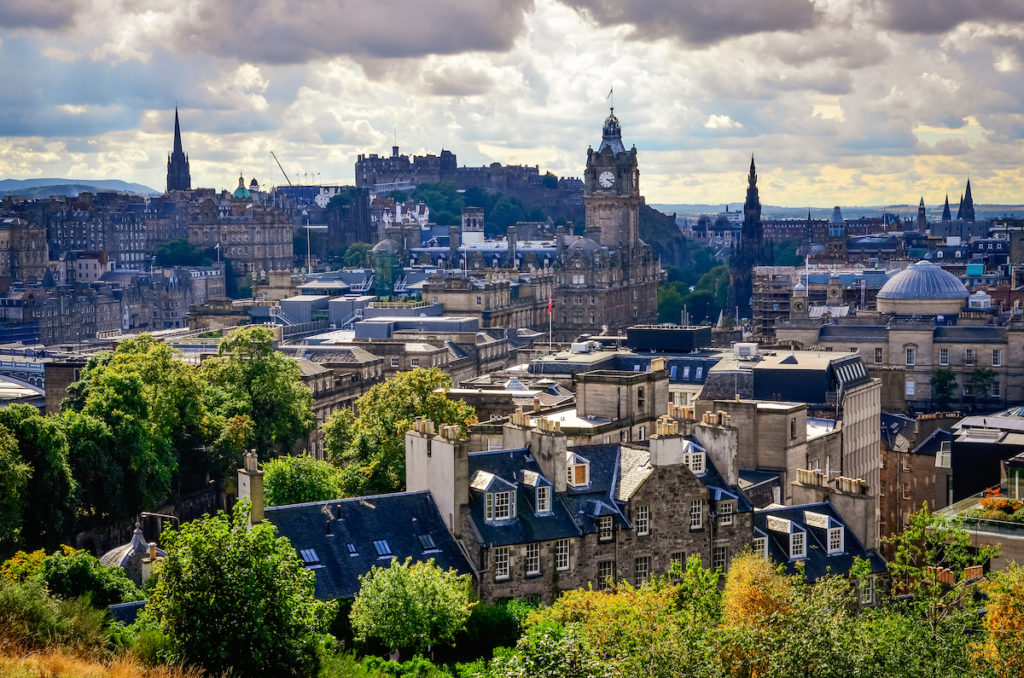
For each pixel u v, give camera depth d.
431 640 122.69
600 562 138.00
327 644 118.50
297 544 130.38
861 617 117.44
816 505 147.12
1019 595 113.31
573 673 98.44
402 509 136.00
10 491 167.25
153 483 197.62
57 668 101.12
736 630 106.56
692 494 142.25
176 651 106.81
